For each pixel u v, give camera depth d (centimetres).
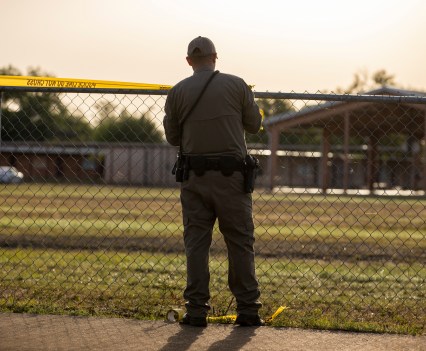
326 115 3875
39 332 1134
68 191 6556
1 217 3641
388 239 2744
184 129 1178
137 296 1483
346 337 1136
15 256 2052
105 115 1423
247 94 1176
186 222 1194
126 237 2681
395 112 5603
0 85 1359
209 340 1097
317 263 2069
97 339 1094
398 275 1883
